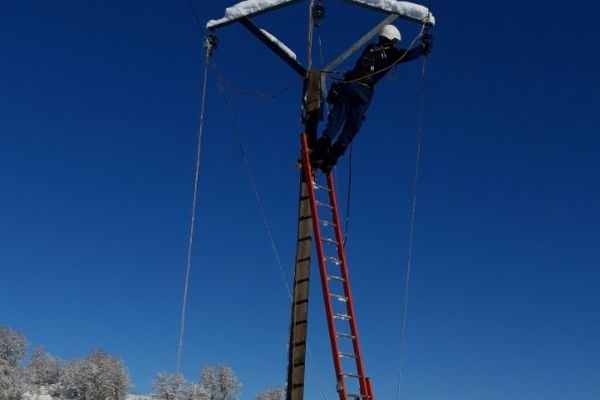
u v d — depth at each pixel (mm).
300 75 9688
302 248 8734
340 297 8234
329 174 9016
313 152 8938
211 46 9555
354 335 8102
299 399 8297
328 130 8930
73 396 127375
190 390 120938
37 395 124062
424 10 9570
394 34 9578
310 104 9414
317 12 9508
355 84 9195
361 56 9344
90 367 126438
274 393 84312
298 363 8406
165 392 120812
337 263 8492
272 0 9438
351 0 9555
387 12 9609
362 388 7863
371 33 9641
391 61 9531
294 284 8664
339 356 7898
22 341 126062
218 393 125562
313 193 8578
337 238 8648
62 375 139750
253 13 9422
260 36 9516
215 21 9500
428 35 9578
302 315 8547
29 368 134375
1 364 114375
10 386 112750
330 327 7965
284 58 9594
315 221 8422
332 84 9242
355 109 9227
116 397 124000
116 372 125875
